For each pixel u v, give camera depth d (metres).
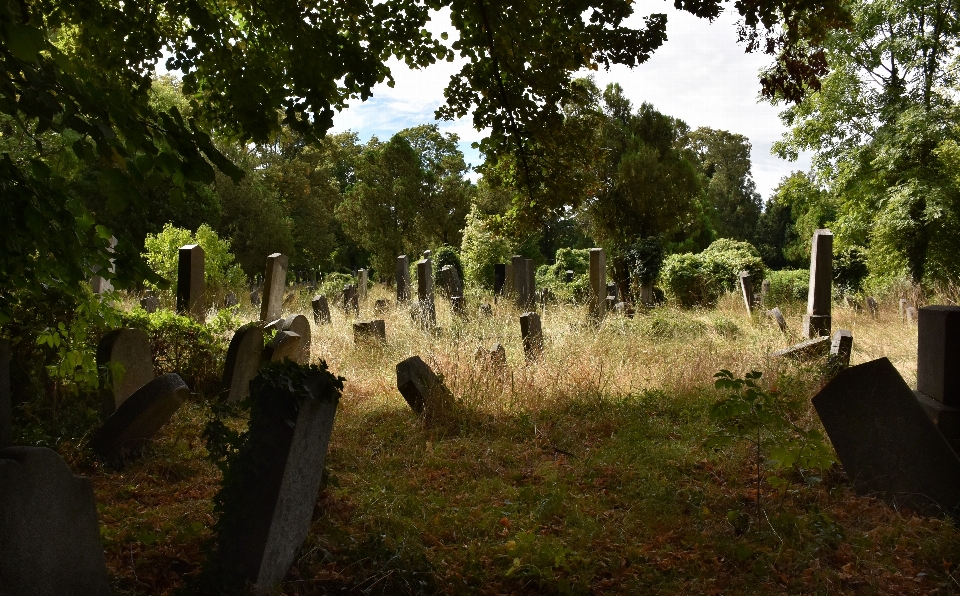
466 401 7.68
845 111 24.30
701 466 6.00
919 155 23.05
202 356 8.48
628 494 5.43
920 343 5.94
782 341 12.50
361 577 3.95
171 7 6.01
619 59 6.50
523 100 7.14
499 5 6.31
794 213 46.88
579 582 4.06
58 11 5.97
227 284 19.66
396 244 40.62
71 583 3.15
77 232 4.15
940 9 22.73
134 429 5.82
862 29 23.75
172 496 5.27
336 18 6.43
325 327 13.18
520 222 8.38
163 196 28.02
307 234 42.16
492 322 13.70
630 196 27.97
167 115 3.65
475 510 5.14
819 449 5.01
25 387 6.74
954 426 5.38
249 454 3.80
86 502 3.26
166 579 3.93
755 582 4.12
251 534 3.69
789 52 6.61
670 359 9.91
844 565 4.33
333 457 6.21
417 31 6.70
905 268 23.28
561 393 8.12
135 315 8.52
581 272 27.61
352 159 43.59
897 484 5.20
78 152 3.31
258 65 6.22
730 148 60.72
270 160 42.88
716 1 5.91
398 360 10.32
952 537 4.58
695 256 22.92
